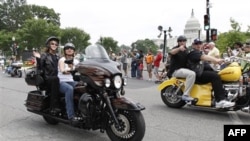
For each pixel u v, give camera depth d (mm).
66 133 6078
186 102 8039
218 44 34375
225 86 7461
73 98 5668
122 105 5027
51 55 6375
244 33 35062
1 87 13320
